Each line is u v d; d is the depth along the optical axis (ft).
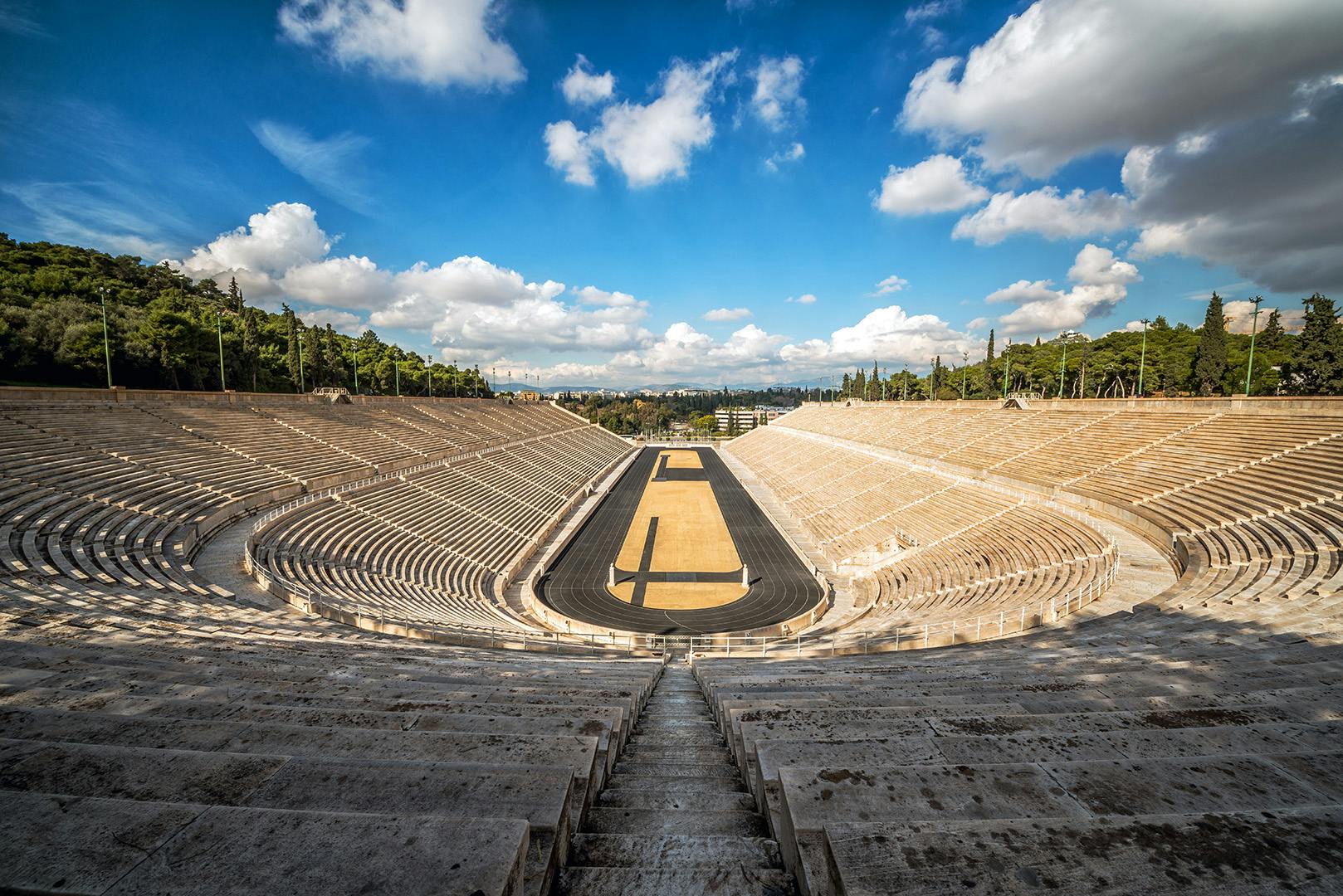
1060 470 109.50
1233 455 85.51
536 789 10.93
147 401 117.39
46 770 10.79
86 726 14.21
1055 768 11.07
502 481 165.68
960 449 150.00
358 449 143.02
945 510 116.57
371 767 11.39
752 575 116.57
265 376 224.53
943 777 10.79
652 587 109.81
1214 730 14.33
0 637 31.73
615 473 254.27
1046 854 7.85
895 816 9.83
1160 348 264.11
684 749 23.20
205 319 222.89
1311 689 20.62
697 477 247.91
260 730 14.35
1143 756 13.33
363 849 7.89
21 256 230.07
